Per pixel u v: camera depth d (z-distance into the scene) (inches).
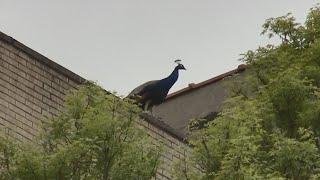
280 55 845.2
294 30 875.4
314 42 849.5
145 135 680.4
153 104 950.4
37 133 810.8
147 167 661.9
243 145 664.4
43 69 839.7
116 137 662.5
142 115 886.4
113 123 661.3
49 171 642.2
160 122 904.9
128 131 669.3
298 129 761.6
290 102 787.4
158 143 802.2
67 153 641.0
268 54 851.4
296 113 785.6
